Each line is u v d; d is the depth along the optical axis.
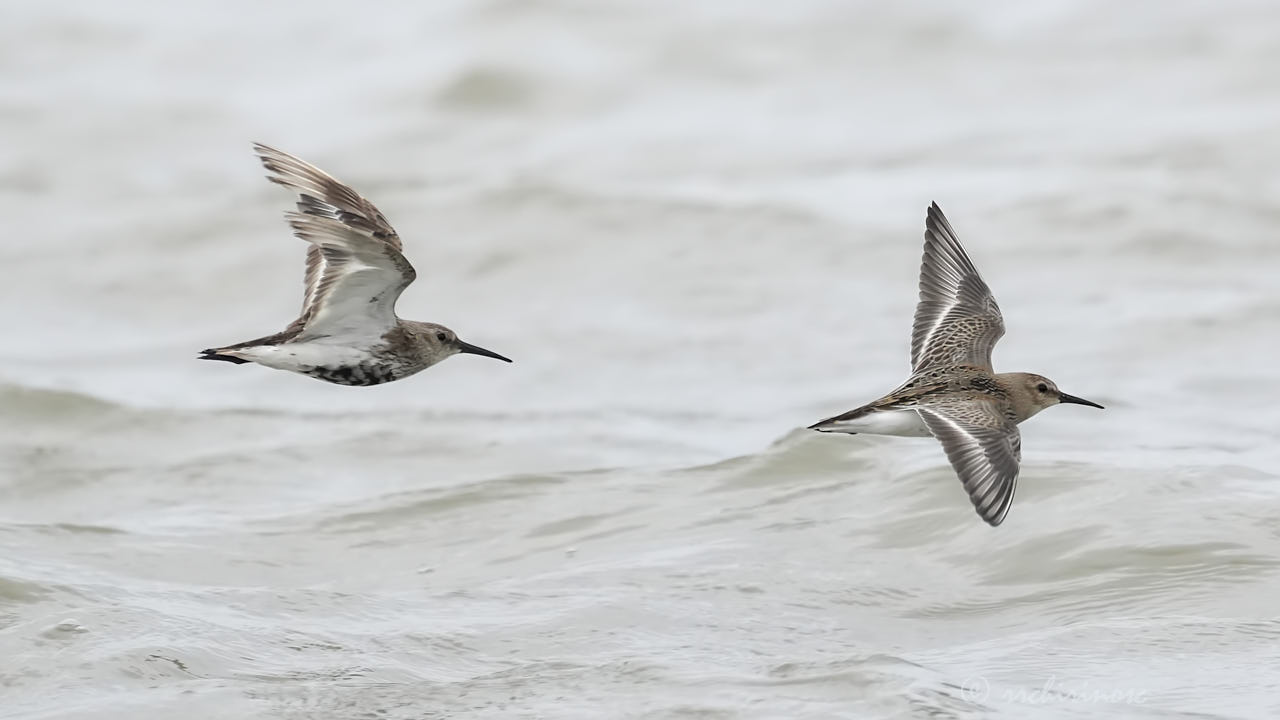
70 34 36.22
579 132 29.81
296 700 10.24
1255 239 21.94
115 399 17.86
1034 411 10.75
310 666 10.80
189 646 11.06
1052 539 12.52
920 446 14.79
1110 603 11.48
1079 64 31.67
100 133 30.83
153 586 12.42
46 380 18.98
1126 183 24.30
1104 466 13.85
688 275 21.98
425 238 23.61
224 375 19.42
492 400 18.06
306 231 10.30
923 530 12.97
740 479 14.52
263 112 31.89
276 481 15.39
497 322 20.88
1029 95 30.41
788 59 32.97
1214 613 11.19
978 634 11.12
